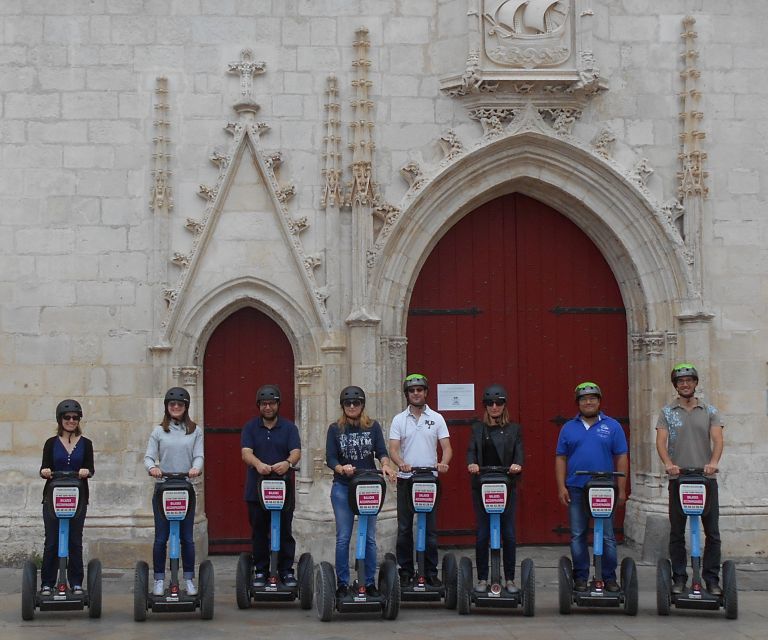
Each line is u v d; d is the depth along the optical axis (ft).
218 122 37.93
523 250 40.52
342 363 37.35
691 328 37.91
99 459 36.91
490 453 29.43
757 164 38.86
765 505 37.63
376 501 28.12
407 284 38.34
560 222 40.65
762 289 38.63
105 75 37.65
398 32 38.32
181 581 34.63
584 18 37.83
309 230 37.81
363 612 29.07
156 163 37.35
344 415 29.48
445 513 39.78
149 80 37.76
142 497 36.73
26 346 37.06
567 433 29.84
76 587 28.58
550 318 40.47
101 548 36.17
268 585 29.04
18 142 37.35
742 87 38.96
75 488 28.14
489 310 40.29
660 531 37.24
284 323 37.83
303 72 38.11
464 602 28.81
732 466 38.01
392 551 36.78
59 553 28.12
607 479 28.76
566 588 28.73
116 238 37.32
